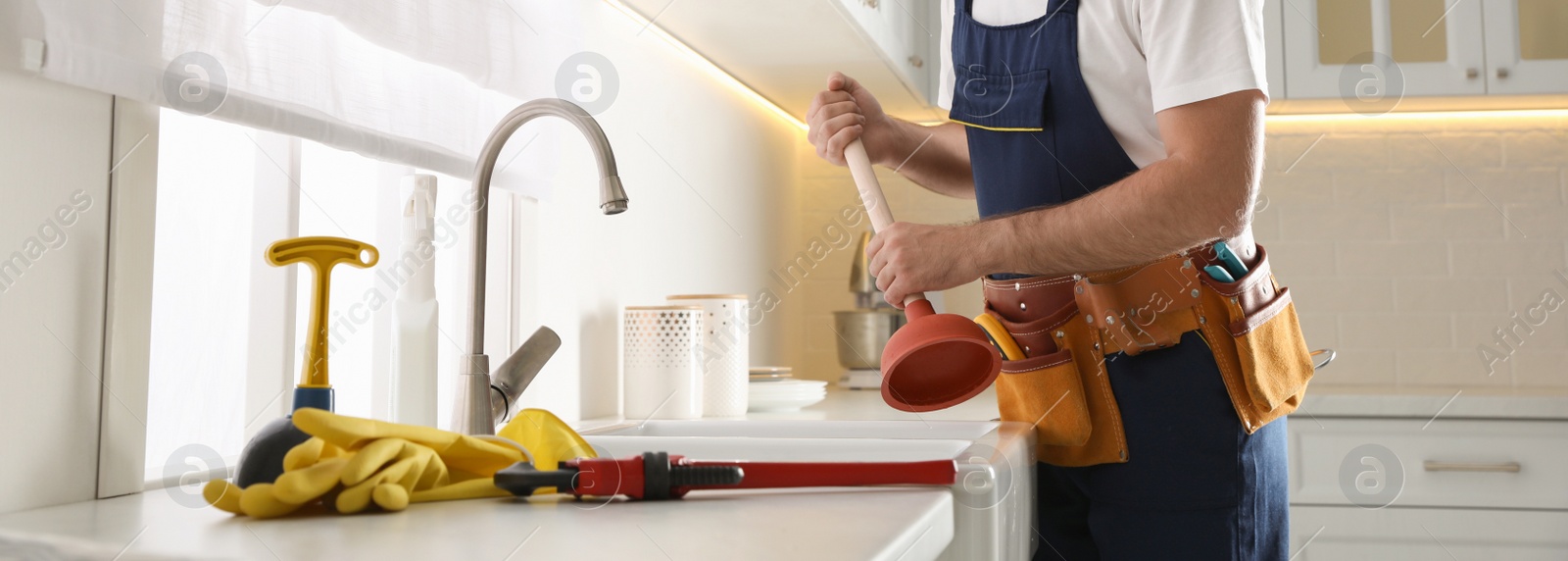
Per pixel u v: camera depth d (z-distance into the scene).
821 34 1.62
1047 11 1.00
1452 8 1.98
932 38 2.13
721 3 1.45
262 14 0.78
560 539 0.44
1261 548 0.96
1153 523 0.94
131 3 0.66
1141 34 0.93
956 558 0.64
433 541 0.44
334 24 0.87
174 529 0.49
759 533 0.46
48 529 0.51
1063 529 1.03
